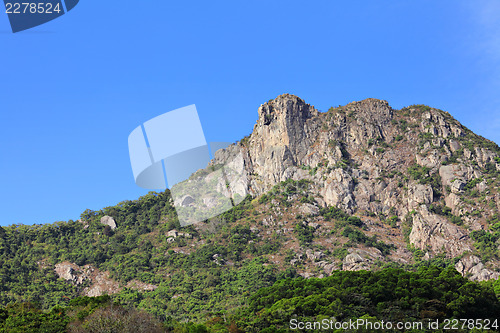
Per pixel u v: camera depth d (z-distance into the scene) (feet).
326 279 428.56
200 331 329.31
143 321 326.65
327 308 363.35
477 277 575.38
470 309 359.66
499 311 362.94
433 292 371.76
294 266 618.03
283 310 364.99
